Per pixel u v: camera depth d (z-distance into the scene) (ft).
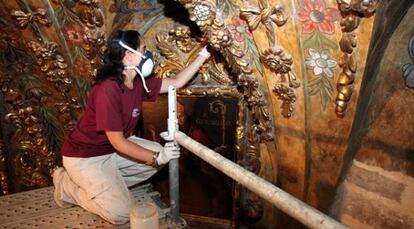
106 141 7.32
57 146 15.46
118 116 6.81
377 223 5.80
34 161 15.64
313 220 3.35
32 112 14.37
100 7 10.51
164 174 14.15
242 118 12.88
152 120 13.57
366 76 7.41
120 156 7.87
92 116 7.07
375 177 6.11
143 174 8.21
